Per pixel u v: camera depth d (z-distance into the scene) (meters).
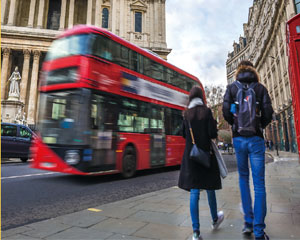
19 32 37.91
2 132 12.42
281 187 5.91
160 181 8.01
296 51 3.95
